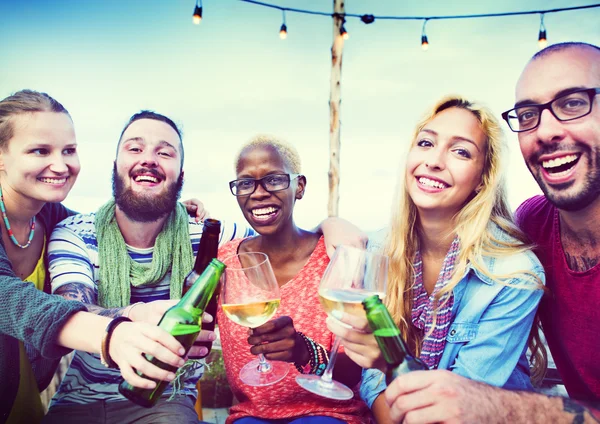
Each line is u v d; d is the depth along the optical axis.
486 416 0.94
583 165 1.37
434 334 1.38
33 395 1.49
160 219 1.70
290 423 1.38
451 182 1.37
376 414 1.38
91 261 1.63
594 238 1.39
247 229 1.86
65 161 1.58
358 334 1.07
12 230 1.57
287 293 1.54
